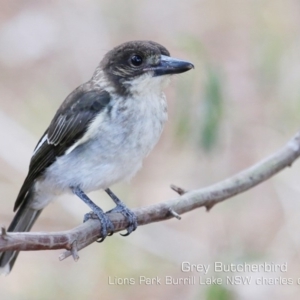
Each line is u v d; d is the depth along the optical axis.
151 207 8.07
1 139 13.38
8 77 15.60
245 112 13.65
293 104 12.59
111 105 8.38
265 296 10.91
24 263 13.11
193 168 13.80
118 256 12.25
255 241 12.64
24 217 9.36
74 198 12.68
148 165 14.14
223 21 15.90
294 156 8.80
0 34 16.16
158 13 16.05
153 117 8.47
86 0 15.90
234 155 13.50
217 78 10.68
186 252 12.24
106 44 15.55
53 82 15.15
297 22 13.23
